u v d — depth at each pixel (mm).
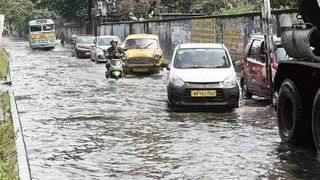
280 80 11297
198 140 11227
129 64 26812
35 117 14352
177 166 9188
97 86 21922
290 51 10562
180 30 34312
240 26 25219
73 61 39406
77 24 78562
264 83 15914
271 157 9703
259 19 23141
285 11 19797
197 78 15180
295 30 10305
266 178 8391
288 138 10711
